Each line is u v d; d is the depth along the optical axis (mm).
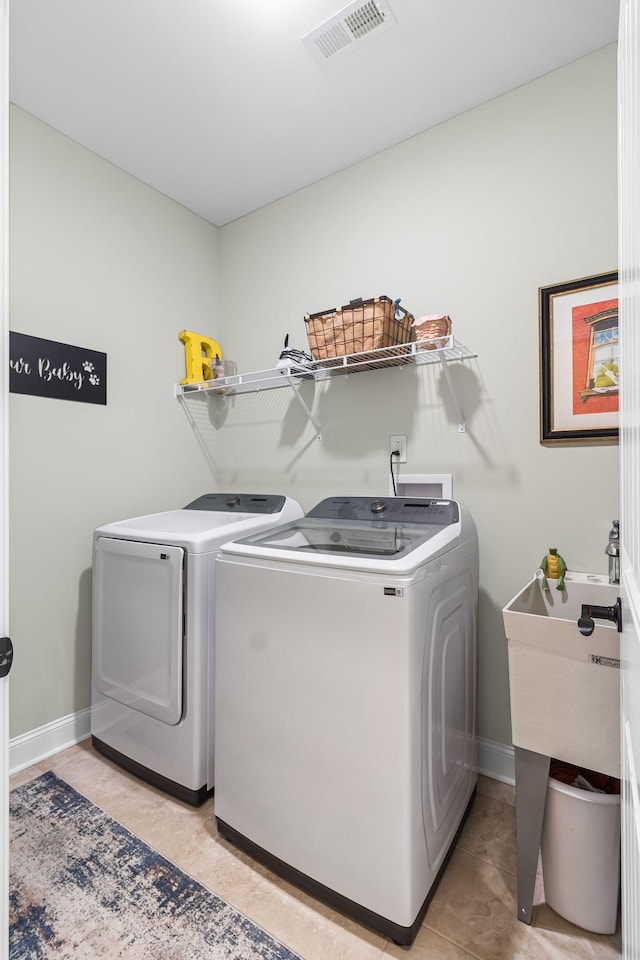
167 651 1682
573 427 1684
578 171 1682
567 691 1143
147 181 2371
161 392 2471
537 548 1764
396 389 2100
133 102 1866
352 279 2242
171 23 1532
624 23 694
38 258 1945
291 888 1334
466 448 1916
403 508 1776
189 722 1641
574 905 1207
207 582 1654
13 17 1514
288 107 1900
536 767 1212
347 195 2264
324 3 1463
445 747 1382
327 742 1246
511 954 1150
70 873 1381
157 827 1560
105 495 2197
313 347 1979
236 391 2707
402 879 1147
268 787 1370
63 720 2018
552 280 1732
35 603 1933
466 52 1644
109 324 2217
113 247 2234
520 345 1796
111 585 1892
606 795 1177
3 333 778
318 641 1257
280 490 2520
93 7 1478
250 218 2658
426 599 1233
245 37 1584
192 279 2648
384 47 1625
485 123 1871
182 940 1187
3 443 778
